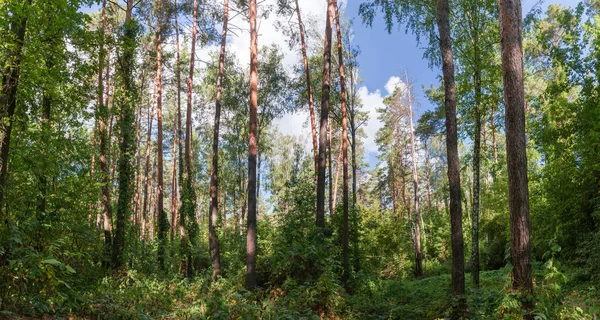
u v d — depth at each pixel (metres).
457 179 9.93
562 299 6.39
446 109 10.28
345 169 16.61
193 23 23.41
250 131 14.31
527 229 6.57
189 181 22.23
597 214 12.38
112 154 21.64
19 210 8.77
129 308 8.41
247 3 21.16
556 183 14.85
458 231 9.68
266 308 9.28
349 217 18.48
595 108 13.75
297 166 36.00
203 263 22.75
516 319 6.05
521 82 6.90
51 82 8.66
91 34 9.60
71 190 10.68
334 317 10.87
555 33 22.06
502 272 19.45
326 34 16.34
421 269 27.98
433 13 13.07
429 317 9.73
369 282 15.52
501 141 29.12
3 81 7.77
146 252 19.78
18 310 6.29
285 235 17.75
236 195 41.06
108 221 16.53
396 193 45.75
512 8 7.00
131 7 18.14
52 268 6.33
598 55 14.28
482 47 14.96
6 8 7.51
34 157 8.96
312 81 25.66
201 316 8.39
